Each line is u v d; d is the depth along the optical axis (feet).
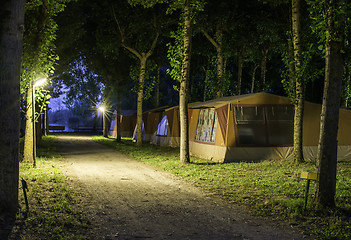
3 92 19.13
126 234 19.01
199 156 59.41
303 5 60.18
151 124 99.14
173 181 35.86
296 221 21.54
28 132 46.98
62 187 30.30
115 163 51.55
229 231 19.75
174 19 77.30
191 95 117.08
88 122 268.62
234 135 50.65
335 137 23.48
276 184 33.04
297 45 46.75
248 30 82.74
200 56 113.80
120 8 74.64
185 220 21.91
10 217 19.47
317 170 23.79
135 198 27.89
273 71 126.00
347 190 30.66
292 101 48.60
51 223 19.85
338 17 22.99
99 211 23.66
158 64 101.24
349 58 22.84
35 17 47.85
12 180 19.67
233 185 32.89
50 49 47.14
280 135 52.31
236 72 134.31
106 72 102.99
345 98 71.72
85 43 91.45
